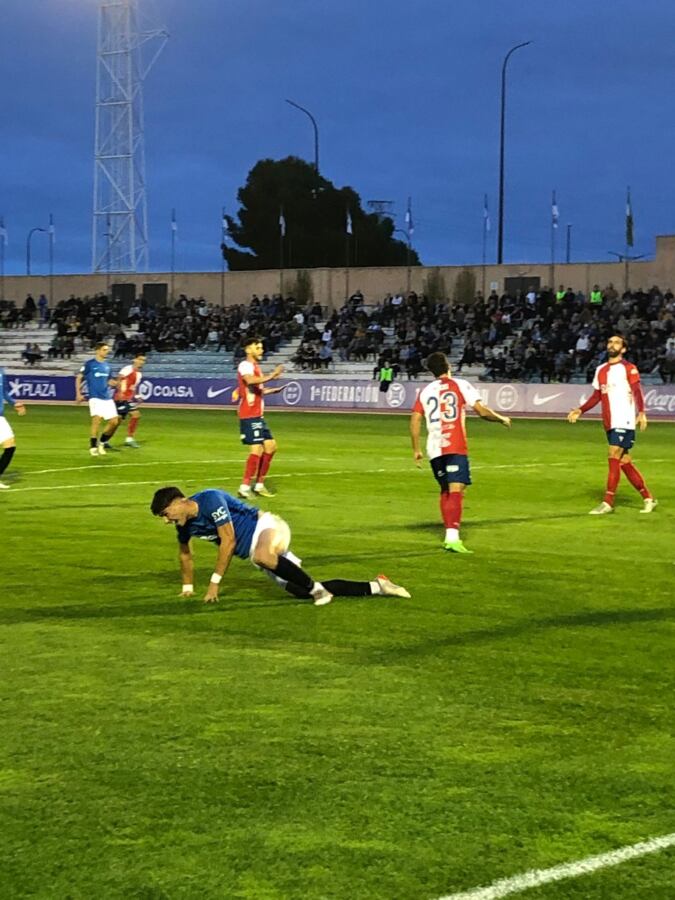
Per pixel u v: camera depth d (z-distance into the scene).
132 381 24.12
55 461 20.97
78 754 5.44
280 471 19.52
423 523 13.38
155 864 4.26
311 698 6.36
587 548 11.63
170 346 55.94
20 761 5.35
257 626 8.08
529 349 45.56
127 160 68.94
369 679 6.75
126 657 7.24
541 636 7.83
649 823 4.63
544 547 11.69
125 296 63.31
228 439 26.72
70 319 59.00
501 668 7.01
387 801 4.85
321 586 8.77
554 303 49.84
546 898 4.00
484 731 5.79
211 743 5.59
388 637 7.77
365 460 21.78
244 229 84.19
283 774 5.16
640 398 14.38
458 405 11.38
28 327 62.25
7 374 49.38
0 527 12.80
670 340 44.59
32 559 10.76
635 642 7.68
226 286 61.41
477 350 48.75
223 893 4.04
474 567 10.52
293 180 82.25
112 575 9.98
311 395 44.38
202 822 4.63
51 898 4.01
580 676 6.84
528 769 5.24
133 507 14.52
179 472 18.98
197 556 10.91
